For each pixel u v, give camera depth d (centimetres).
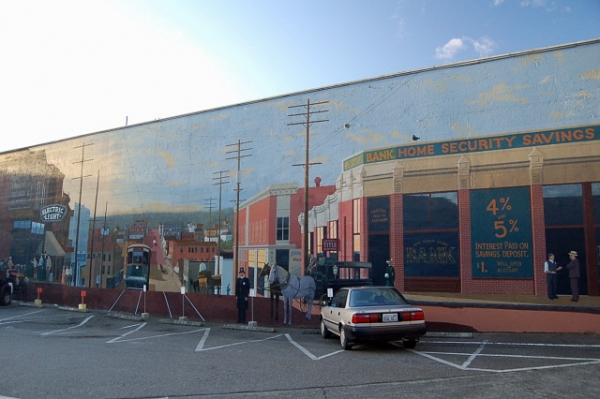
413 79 1514
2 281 2350
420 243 1431
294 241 1648
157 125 2112
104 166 2266
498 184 1362
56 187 2442
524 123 1353
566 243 1274
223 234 1841
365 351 1017
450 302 1373
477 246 1364
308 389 688
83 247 2273
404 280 1436
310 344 1152
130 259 2089
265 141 1781
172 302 1920
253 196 1777
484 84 1414
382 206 1497
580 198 1274
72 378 771
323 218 1605
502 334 1279
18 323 1698
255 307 1677
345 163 1591
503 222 1345
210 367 853
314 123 1677
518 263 1316
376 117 1555
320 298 1464
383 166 1513
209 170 1923
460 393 655
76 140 2403
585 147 1284
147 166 2116
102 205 2236
